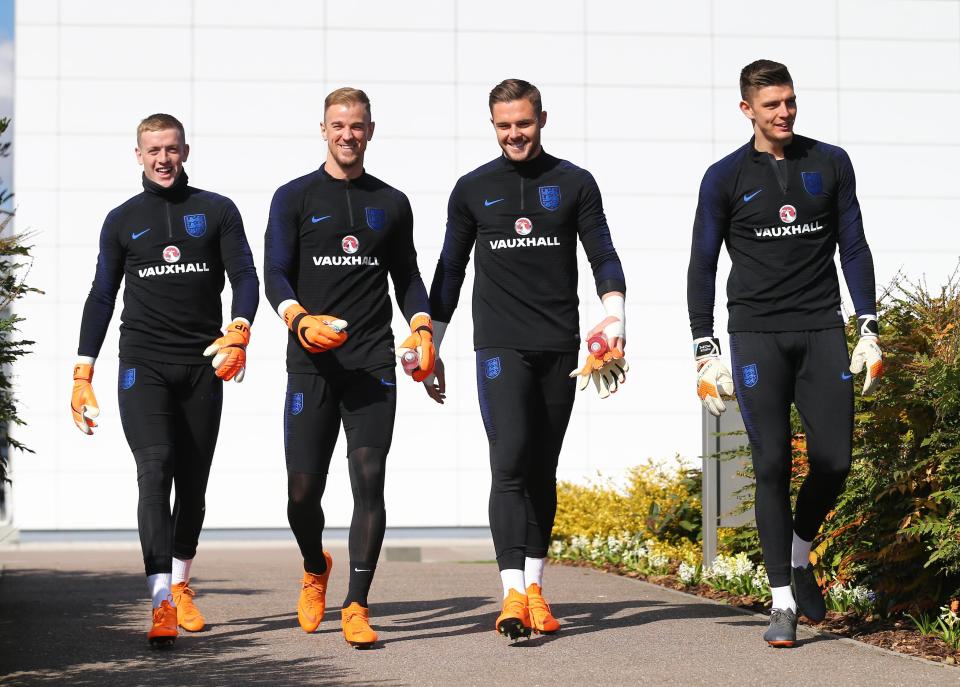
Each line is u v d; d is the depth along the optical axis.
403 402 28.25
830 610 12.34
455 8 28.69
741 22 29.27
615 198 28.97
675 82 29.14
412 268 11.71
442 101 28.67
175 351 11.55
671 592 14.70
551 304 11.34
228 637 11.32
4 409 12.05
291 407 11.31
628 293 28.94
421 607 13.36
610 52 28.98
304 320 10.71
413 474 28.27
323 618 12.61
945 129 29.72
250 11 28.33
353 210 11.29
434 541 27.66
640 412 28.77
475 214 11.49
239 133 28.27
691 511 18.22
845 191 10.77
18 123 27.83
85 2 27.98
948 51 29.72
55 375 27.62
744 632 11.29
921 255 29.64
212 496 27.78
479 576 17.09
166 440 11.41
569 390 11.55
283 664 9.85
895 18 29.61
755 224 10.73
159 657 10.25
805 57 29.44
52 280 27.72
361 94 11.38
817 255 10.70
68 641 11.09
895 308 11.75
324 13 28.44
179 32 28.17
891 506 11.56
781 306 10.66
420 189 28.61
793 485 12.48
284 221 11.30
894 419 11.41
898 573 11.38
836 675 9.24
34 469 27.48
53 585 15.89
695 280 11.02
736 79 29.28
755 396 10.73
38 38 27.91
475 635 11.27
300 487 11.27
